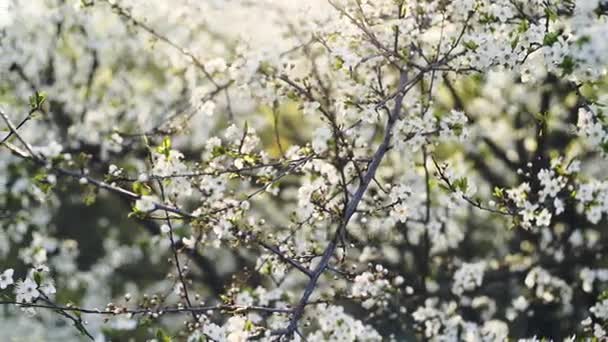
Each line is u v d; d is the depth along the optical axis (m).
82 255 9.78
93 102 8.78
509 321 8.24
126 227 10.16
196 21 7.20
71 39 8.62
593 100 4.03
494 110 8.10
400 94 4.13
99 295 9.23
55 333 8.23
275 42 4.86
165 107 8.41
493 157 8.62
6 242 8.45
